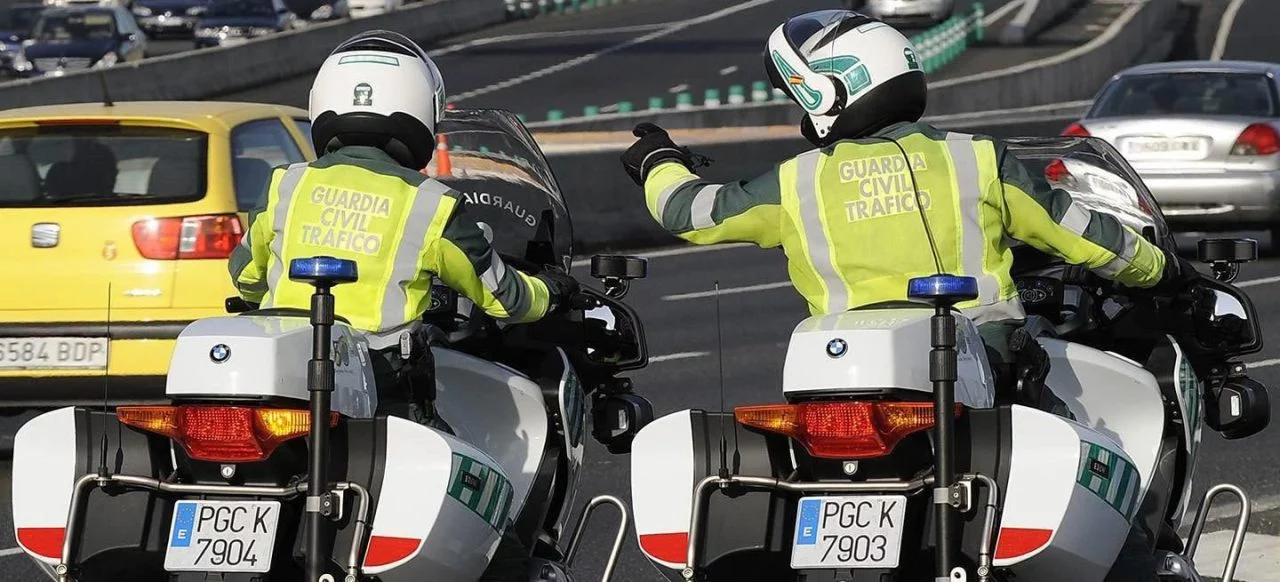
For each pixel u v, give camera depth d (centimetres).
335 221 1714
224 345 1549
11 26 16575
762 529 1593
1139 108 6206
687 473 1612
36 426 1609
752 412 1530
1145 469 1842
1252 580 2425
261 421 1507
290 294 1717
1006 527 1520
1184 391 1888
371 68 1745
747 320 5050
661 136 1820
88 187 3319
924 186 1681
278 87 16212
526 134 2094
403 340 1692
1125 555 1734
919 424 1488
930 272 1670
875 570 1509
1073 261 1723
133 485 1567
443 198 1717
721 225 1736
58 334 3262
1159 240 2034
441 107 1802
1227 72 6262
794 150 8675
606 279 1933
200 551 1532
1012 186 1692
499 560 1769
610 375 2012
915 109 1747
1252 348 1933
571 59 18700
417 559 1549
